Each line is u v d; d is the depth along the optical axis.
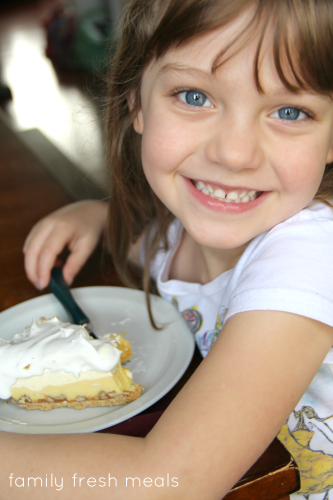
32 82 1.56
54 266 0.49
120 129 0.46
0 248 0.52
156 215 0.51
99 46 1.48
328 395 0.41
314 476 0.42
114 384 0.35
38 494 0.30
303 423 0.41
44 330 0.37
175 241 0.49
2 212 0.58
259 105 0.33
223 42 0.32
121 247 0.50
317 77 0.32
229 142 0.34
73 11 1.67
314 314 0.33
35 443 0.32
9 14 3.04
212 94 0.34
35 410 0.35
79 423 0.34
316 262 0.35
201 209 0.39
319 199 0.40
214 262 0.46
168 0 0.35
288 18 0.31
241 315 0.34
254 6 0.31
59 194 0.61
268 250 0.37
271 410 0.31
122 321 0.42
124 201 0.49
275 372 0.32
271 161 0.35
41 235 0.50
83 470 0.30
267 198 0.37
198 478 0.29
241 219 0.38
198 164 0.37
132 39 0.40
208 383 0.31
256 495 0.30
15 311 0.43
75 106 1.17
